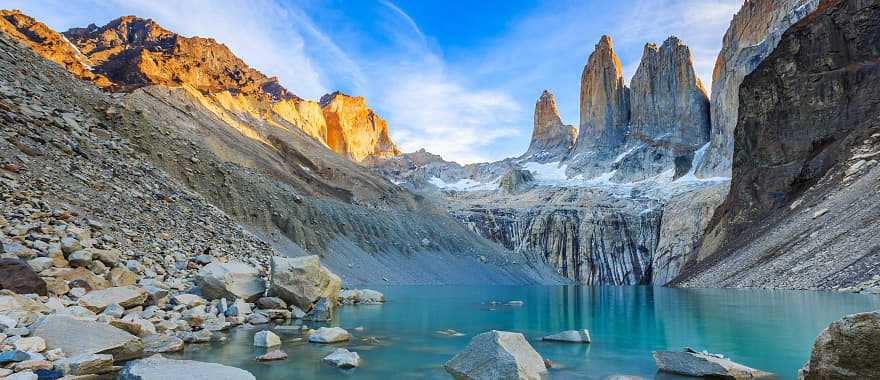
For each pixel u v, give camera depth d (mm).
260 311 18516
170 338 12742
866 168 53812
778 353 13117
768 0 156750
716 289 49656
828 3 88062
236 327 16219
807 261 44531
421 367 11250
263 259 31266
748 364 11672
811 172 68938
